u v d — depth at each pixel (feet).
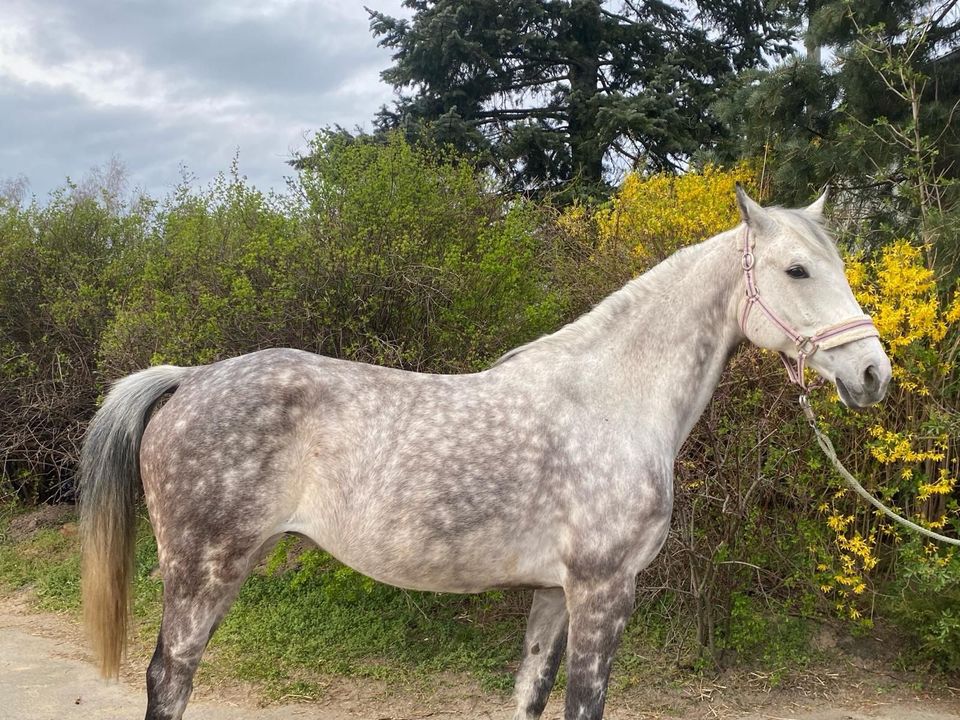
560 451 8.36
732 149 26.68
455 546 8.20
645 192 20.02
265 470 8.27
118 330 17.24
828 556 13.15
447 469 8.21
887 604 13.55
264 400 8.41
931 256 14.37
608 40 39.73
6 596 17.20
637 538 8.30
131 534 8.92
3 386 22.35
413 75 39.93
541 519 8.30
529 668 9.41
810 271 8.40
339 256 15.33
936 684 12.75
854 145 17.11
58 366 21.84
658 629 13.83
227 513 8.15
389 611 14.80
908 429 13.28
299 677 12.71
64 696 12.07
